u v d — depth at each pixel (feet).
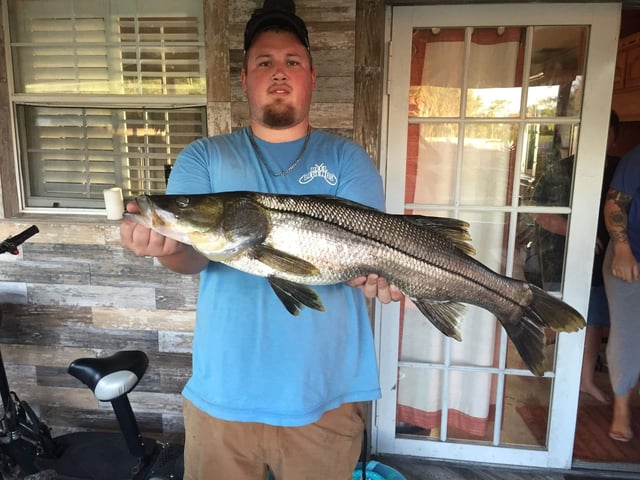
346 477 5.12
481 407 8.94
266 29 5.01
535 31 7.79
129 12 8.55
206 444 4.89
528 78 7.89
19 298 9.17
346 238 4.47
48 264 8.99
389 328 8.71
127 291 8.95
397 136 8.16
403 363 8.90
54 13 8.66
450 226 4.82
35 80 8.87
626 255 8.85
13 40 8.75
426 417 9.14
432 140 8.29
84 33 8.68
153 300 8.92
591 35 7.59
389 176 8.28
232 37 7.91
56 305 9.13
